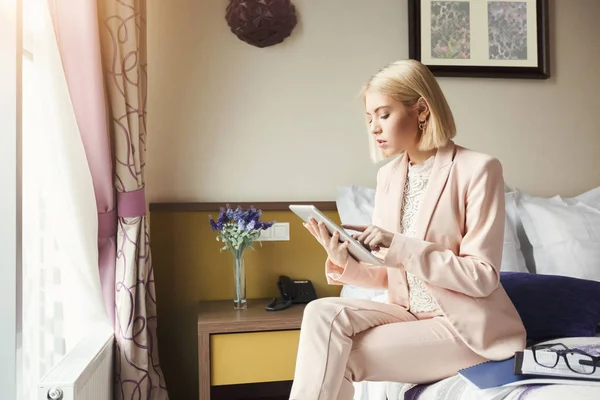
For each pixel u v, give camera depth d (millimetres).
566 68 2844
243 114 2590
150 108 2527
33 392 1652
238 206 2418
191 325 2516
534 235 2350
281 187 2615
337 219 2623
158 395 2068
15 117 1350
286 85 2625
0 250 1337
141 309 2006
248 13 2496
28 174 1693
